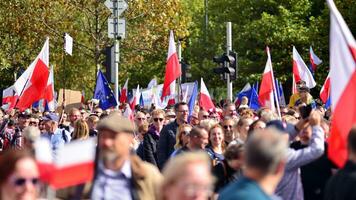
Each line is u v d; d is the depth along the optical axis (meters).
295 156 16.17
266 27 86.56
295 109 32.69
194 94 40.50
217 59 47.12
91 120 28.88
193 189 9.72
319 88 82.81
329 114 32.78
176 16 72.25
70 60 83.69
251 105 44.78
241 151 16.72
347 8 82.38
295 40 85.56
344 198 13.09
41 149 10.66
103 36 72.81
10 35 78.12
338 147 15.73
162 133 25.58
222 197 10.81
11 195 10.45
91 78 87.75
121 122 13.03
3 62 78.44
